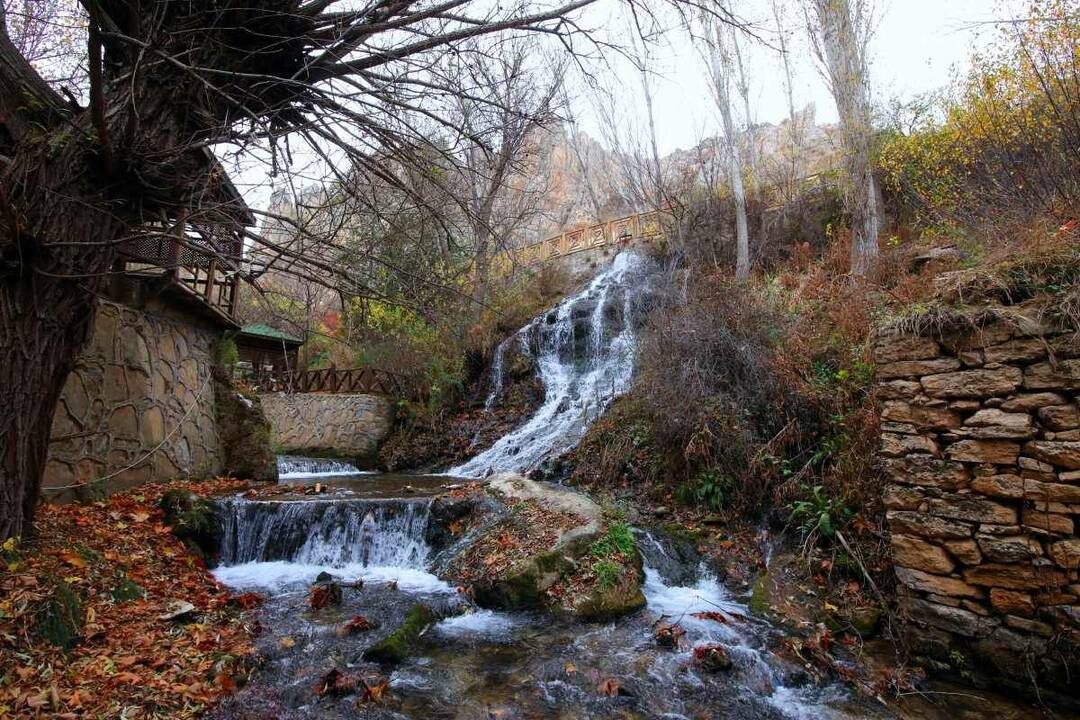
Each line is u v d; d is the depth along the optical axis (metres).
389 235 4.46
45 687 2.84
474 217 4.66
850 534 4.87
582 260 17.73
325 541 5.99
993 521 3.36
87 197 3.47
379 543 5.99
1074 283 3.19
